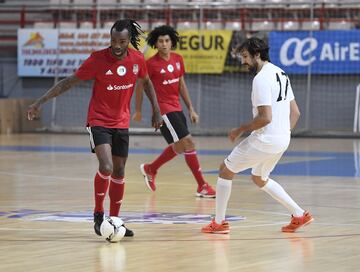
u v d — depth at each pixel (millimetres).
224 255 13430
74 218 18062
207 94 49531
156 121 16422
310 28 48781
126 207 20188
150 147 41312
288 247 14219
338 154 37062
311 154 37062
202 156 35969
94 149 15305
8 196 22531
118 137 15438
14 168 31016
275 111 15562
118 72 15094
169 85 23062
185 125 23016
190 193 23391
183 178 27625
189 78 49656
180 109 23219
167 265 12555
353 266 12445
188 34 49125
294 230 15969
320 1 48812
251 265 12547
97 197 15086
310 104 48188
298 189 24078
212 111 49594
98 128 15195
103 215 15195
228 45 48625
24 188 24547
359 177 27609
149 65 23016
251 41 15680
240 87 49188
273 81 15500
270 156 15609
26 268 12297
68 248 14164
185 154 22766
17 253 13648
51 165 32250
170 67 23047
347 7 48969
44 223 17250
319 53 47250
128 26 15000
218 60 48875
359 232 15953
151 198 22172
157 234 15750
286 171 29688
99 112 15258
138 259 13070
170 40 22953
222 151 38688
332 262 12773
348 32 46750
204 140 46000
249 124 15219
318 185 25172
